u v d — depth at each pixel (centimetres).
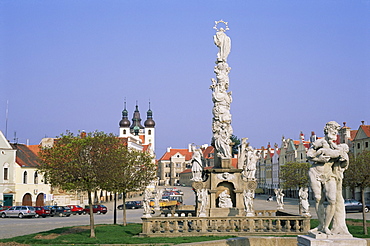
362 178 3103
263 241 1465
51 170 3141
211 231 2798
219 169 3228
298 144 11425
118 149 3809
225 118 3325
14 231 3834
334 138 1166
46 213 6025
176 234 2747
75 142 3102
